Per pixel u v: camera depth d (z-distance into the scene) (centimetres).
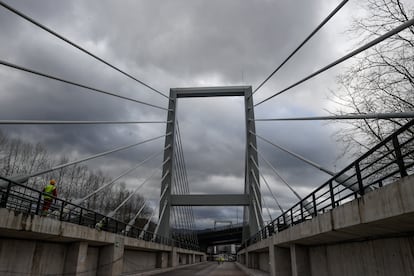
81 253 1747
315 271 1573
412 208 614
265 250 2998
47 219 1373
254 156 4812
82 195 5109
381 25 1203
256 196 4569
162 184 4909
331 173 1619
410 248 816
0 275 1312
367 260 1041
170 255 4403
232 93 5272
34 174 1529
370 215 778
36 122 1538
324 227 1121
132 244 2553
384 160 1261
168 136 5231
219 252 18212
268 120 2761
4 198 1186
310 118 1563
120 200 6031
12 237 1389
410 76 1176
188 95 5375
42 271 1541
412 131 1152
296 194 2278
